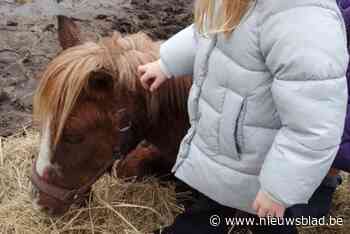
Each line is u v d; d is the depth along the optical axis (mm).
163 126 2660
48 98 2205
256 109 2072
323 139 1886
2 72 4145
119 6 5016
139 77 2402
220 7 2041
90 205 2898
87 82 2199
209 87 2168
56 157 2367
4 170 3266
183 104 2611
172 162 2891
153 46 2516
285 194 1959
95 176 2510
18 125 3709
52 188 2479
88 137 2324
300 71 1867
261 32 1946
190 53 2361
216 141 2197
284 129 1969
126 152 2652
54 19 4762
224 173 2229
